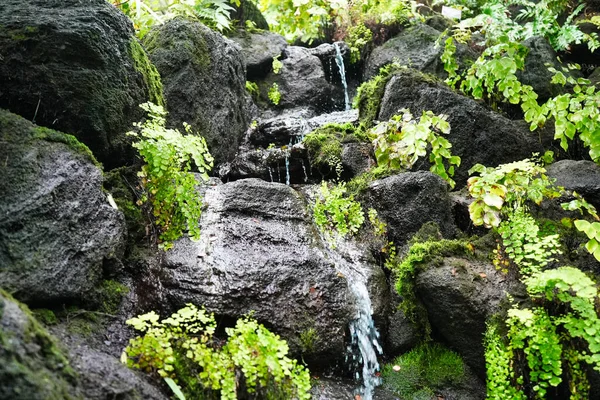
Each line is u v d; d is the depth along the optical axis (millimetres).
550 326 3117
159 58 4707
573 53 6617
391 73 5426
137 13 5551
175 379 2594
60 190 2783
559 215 4141
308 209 4137
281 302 3318
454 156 4383
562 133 4258
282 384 2840
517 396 3090
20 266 2484
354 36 7676
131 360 2549
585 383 3021
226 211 3756
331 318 3385
